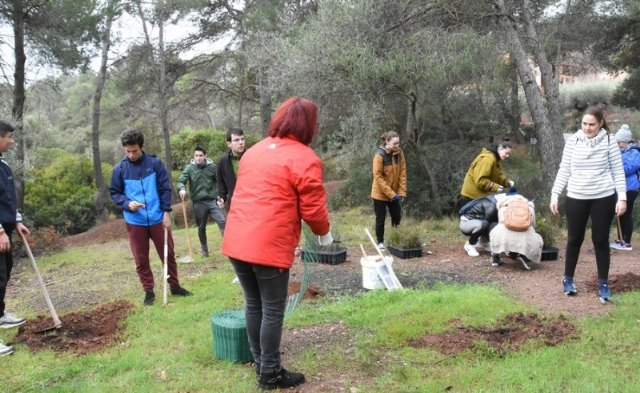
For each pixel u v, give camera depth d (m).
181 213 17.20
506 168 14.62
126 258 9.75
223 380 3.89
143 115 23.61
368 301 5.48
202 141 25.84
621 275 6.08
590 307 5.10
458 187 11.90
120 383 3.95
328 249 7.63
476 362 3.98
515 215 6.58
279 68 11.51
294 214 3.50
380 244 8.25
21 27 14.23
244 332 4.13
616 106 21.27
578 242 5.37
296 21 14.52
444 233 9.78
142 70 21.19
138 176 5.77
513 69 13.56
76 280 8.02
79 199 19.17
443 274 6.71
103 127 32.47
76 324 5.36
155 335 4.92
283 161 3.44
